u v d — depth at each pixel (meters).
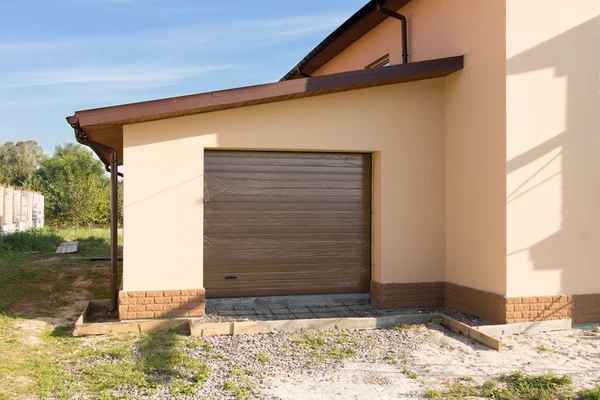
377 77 7.78
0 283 10.55
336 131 8.16
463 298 8.05
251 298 8.23
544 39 7.27
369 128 8.30
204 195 8.02
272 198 8.31
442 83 8.65
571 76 7.39
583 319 7.35
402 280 8.42
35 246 18.55
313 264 8.48
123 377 5.14
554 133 7.30
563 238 7.33
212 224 8.08
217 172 8.09
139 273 7.41
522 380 5.05
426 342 6.49
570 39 7.39
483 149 7.61
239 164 8.17
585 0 7.46
